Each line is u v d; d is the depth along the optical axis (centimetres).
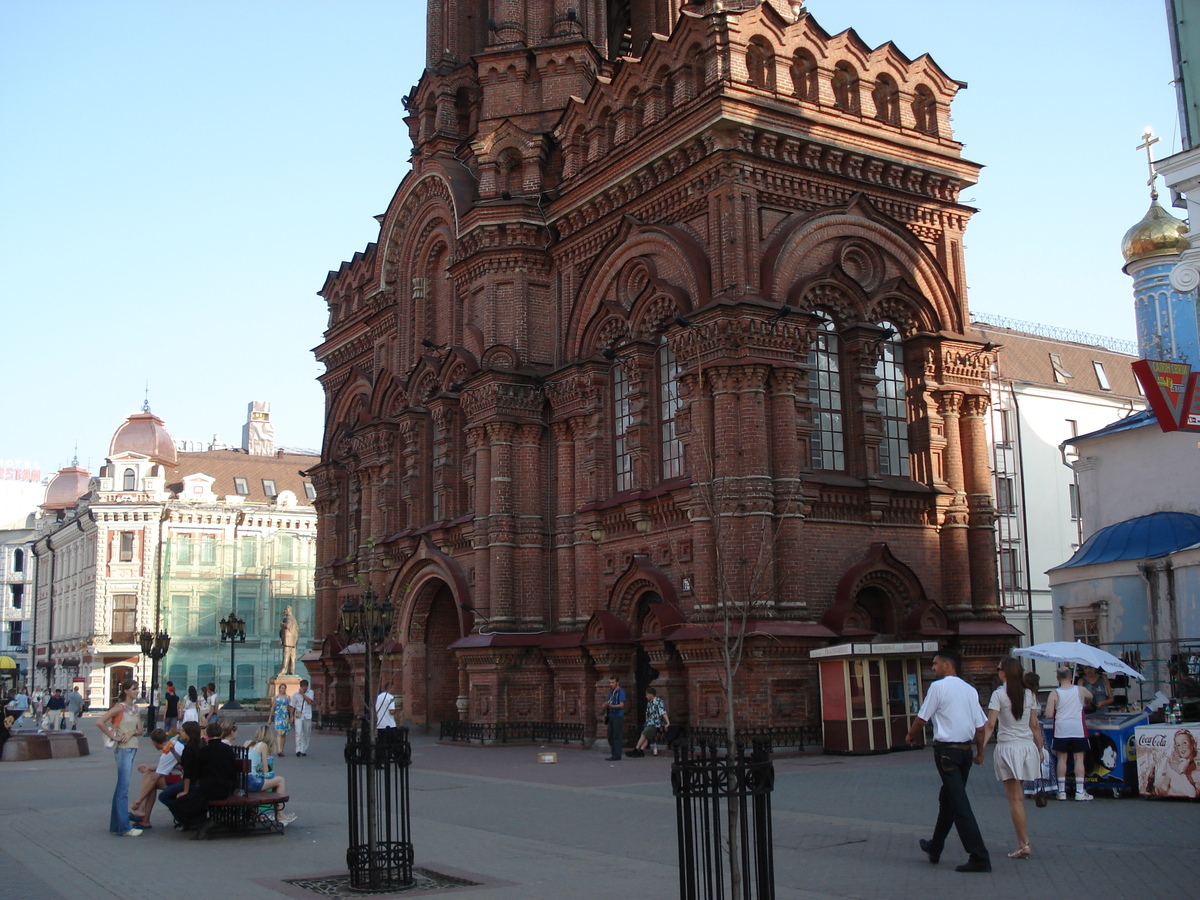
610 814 1889
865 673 2773
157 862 1488
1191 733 1781
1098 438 3522
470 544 3859
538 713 3538
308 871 1420
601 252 3509
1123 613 3094
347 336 5203
